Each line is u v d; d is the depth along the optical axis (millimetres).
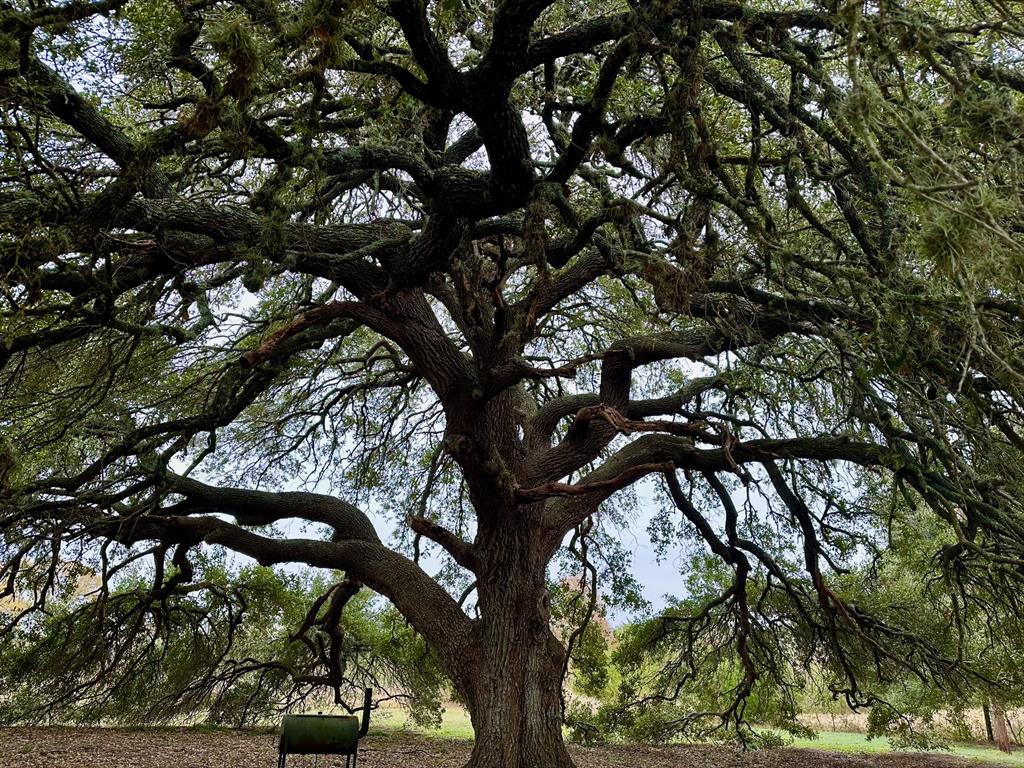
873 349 5066
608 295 12461
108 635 13867
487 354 9062
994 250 2760
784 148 5828
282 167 5555
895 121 2699
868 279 4441
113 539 9352
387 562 10289
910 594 14125
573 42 5336
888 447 7363
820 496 11234
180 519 10094
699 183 4719
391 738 17844
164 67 6684
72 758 12008
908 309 4199
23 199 5441
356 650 17891
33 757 11977
